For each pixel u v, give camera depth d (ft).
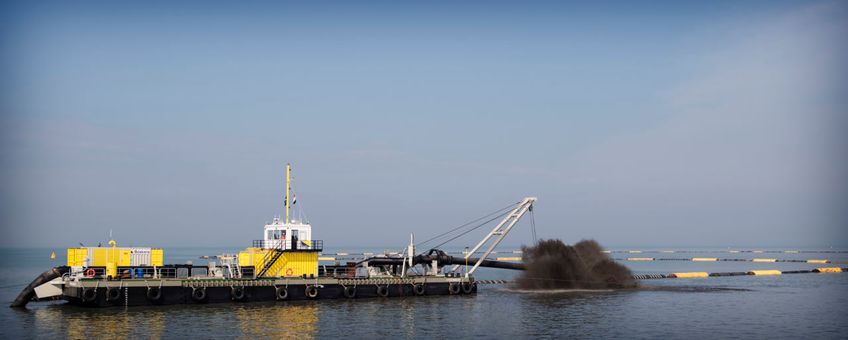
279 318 228.84
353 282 278.05
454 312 254.88
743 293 350.43
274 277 262.88
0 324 214.28
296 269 270.87
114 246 261.65
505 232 324.39
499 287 372.99
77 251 255.09
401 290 291.17
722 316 257.96
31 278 474.08
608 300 305.94
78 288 234.58
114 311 233.76
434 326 224.53
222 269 271.28
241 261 273.54
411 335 208.74
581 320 243.19
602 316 253.65
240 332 204.64
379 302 274.16
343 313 243.81
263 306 251.80
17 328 207.51
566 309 271.69
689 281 458.91
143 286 241.76
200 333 201.57
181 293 246.68
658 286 395.34
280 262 268.62
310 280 268.82
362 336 205.05
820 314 265.34
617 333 218.59
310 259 273.75
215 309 241.96
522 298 308.40
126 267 248.32
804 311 273.75
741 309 279.28
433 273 311.06
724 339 211.00
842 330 227.61
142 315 228.02
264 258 265.95
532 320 240.94
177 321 219.00
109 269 241.76
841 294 348.59
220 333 202.18
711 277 511.40
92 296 234.38
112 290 237.04
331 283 273.54
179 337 195.72
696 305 291.79
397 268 311.88
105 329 205.57
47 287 246.68
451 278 305.94
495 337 208.74
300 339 197.77
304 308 251.19
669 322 241.55
